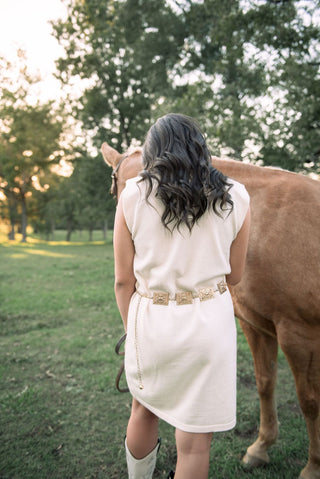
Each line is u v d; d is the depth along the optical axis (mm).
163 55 14859
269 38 7211
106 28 16688
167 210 1197
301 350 1756
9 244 27891
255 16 7270
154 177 1213
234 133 6773
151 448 1511
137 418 1481
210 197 1220
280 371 3543
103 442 2479
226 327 1267
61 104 26875
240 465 2191
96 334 4781
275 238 1722
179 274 1248
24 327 5105
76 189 32688
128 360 1346
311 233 1684
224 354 1237
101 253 19219
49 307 6195
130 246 1312
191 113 8336
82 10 16859
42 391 3191
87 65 21516
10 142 31594
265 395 2119
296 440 2393
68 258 15445
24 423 2705
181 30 13562
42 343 4414
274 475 2088
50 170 35375
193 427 1227
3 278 9445
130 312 1331
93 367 3719
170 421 1270
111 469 2221
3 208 42594
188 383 1242
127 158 2031
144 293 1314
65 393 3162
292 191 1781
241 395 3080
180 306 1253
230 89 9047
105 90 23422
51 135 28844
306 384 1808
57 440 2500
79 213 42000
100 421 2730
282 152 6820
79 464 2268
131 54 18094
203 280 1257
